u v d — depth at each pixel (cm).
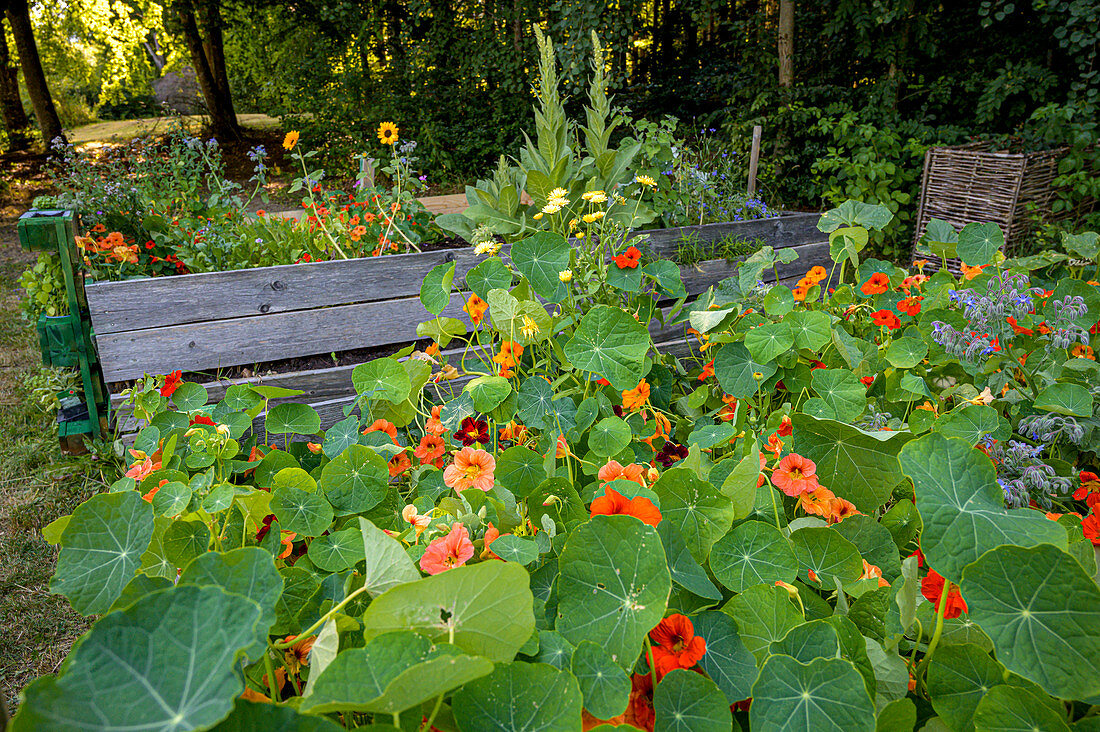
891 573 143
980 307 184
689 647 105
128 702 64
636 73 1141
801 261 384
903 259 642
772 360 207
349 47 1123
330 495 168
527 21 948
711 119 898
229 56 1762
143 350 260
